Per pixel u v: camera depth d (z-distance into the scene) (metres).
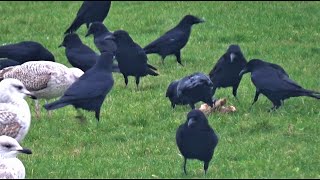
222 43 25.34
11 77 18.44
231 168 14.78
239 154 15.59
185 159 14.38
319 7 28.62
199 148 13.96
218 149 15.88
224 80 18.61
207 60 23.58
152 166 15.13
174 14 28.39
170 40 22.56
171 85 18.48
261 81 17.94
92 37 26.12
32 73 18.34
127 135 17.09
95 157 15.84
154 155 15.87
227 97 19.50
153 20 27.77
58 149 16.41
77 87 17.16
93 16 25.75
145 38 25.81
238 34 25.78
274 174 14.38
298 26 26.70
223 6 29.14
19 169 14.01
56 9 30.61
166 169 14.90
